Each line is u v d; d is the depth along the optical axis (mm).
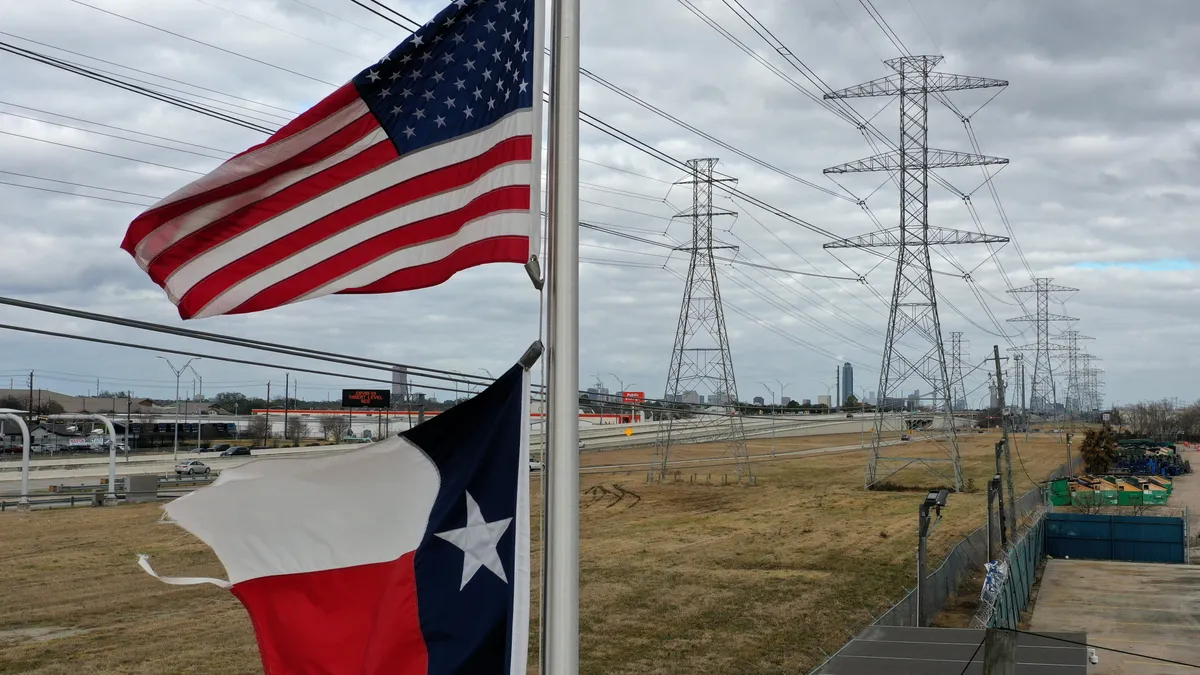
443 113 6758
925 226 64625
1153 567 40562
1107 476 69500
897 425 154750
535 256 6625
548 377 6004
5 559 37750
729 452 104250
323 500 6270
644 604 29578
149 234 6566
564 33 6062
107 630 26312
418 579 6281
